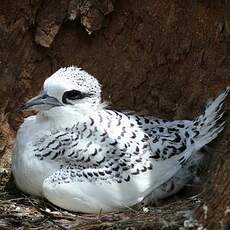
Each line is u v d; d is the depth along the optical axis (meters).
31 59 13.19
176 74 13.12
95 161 11.66
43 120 12.12
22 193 12.34
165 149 12.00
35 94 13.40
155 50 13.11
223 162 9.90
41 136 11.91
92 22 12.86
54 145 11.76
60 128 11.96
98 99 12.16
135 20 13.02
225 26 12.45
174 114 13.19
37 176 11.76
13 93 13.27
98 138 11.80
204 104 12.91
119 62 13.30
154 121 12.47
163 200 12.24
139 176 11.72
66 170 11.63
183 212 10.70
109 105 13.39
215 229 9.68
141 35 13.09
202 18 12.69
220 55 12.72
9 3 12.76
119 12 12.99
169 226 10.44
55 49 13.23
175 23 12.89
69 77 11.97
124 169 11.66
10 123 13.39
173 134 12.25
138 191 11.70
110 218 11.25
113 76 13.36
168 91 13.21
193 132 12.30
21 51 13.09
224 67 12.71
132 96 13.40
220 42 12.66
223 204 9.60
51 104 11.90
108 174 11.60
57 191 11.48
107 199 11.57
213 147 12.48
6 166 13.31
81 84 11.96
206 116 12.35
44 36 12.92
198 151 12.34
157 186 11.88
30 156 11.80
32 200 11.98
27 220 11.31
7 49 13.02
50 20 12.84
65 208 11.67
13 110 13.35
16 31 12.92
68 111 11.92
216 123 12.45
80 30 13.11
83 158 11.66
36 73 13.31
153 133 12.20
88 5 12.76
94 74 13.35
